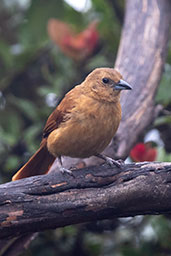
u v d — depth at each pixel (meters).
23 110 12.26
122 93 11.09
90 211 8.14
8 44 13.85
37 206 8.09
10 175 11.95
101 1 12.79
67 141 9.62
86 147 9.69
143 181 8.05
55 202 8.12
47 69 12.66
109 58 13.31
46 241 11.26
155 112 11.18
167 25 11.99
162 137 12.15
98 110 9.54
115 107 9.80
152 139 12.09
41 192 8.20
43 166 10.52
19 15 13.62
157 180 8.01
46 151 10.49
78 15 12.93
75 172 8.40
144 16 12.04
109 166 8.44
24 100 12.43
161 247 10.76
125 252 10.62
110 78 9.91
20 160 12.06
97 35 12.30
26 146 12.08
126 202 8.10
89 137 9.52
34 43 12.56
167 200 7.99
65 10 12.91
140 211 8.18
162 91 11.73
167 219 10.77
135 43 11.73
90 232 11.41
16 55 12.63
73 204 8.11
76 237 11.36
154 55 11.52
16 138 11.98
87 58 12.65
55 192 8.20
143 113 10.88
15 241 10.01
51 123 10.13
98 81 9.91
